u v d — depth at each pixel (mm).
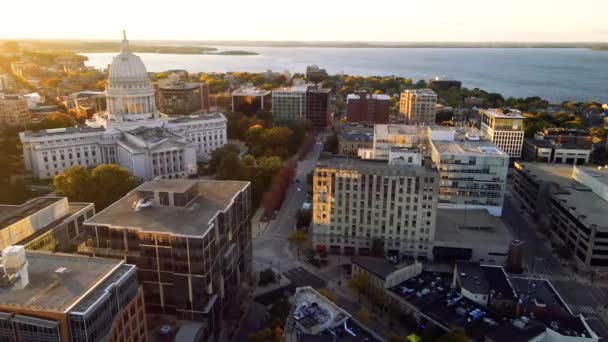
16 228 147375
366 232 193375
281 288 172125
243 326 150875
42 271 105562
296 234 196500
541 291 152625
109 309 99688
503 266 187625
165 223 135125
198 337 129125
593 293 171750
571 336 127812
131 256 133250
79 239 173125
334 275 182000
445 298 150625
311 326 113812
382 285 156750
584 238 186250
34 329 90000
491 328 133625
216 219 140500
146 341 118938
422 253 191875
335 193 190750
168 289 134000
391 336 137875
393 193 186500
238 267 164500
